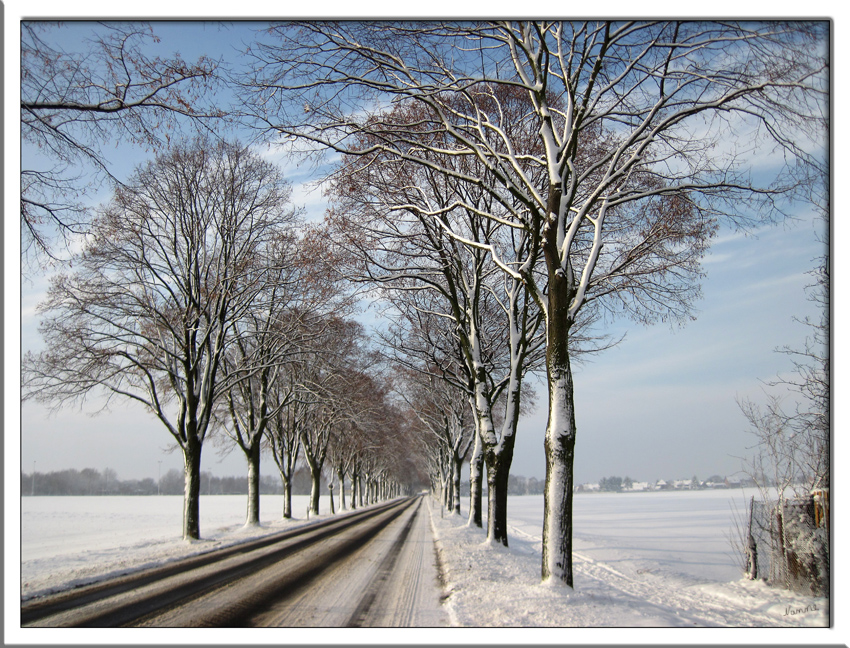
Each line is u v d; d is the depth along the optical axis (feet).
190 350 64.44
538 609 24.93
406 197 48.42
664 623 23.44
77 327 58.85
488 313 66.95
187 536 62.23
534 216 33.50
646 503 229.66
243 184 67.82
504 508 49.19
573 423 30.19
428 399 120.06
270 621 24.43
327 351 80.69
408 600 29.37
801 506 38.58
